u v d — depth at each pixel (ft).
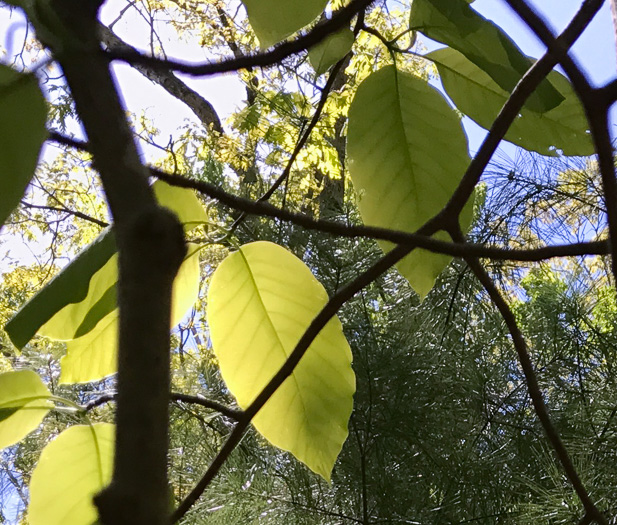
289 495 3.41
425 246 0.95
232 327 1.39
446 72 1.37
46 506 1.32
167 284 0.56
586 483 2.91
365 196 1.43
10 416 1.23
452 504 3.25
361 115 1.39
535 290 4.37
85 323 1.10
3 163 0.59
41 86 0.61
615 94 0.74
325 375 1.37
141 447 0.52
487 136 1.12
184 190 1.30
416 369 3.49
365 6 0.82
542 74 1.00
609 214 0.76
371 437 3.29
